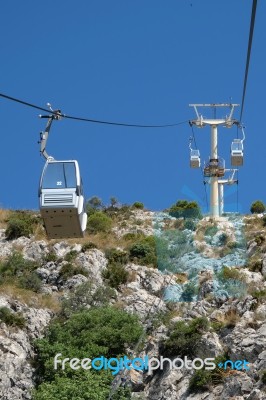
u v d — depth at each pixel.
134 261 46.97
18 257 46.44
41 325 39.78
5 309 39.47
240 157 45.78
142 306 41.25
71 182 18.80
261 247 43.84
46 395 32.97
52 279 45.16
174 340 35.47
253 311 36.31
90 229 52.16
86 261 46.34
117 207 60.50
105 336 37.06
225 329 35.53
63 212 18.47
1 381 35.56
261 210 54.91
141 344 36.84
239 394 31.20
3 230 53.22
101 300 41.50
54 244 49.31
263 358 32.28
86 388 32.97
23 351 37.44
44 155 19.55
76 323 38.31
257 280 39.56
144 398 33.88
